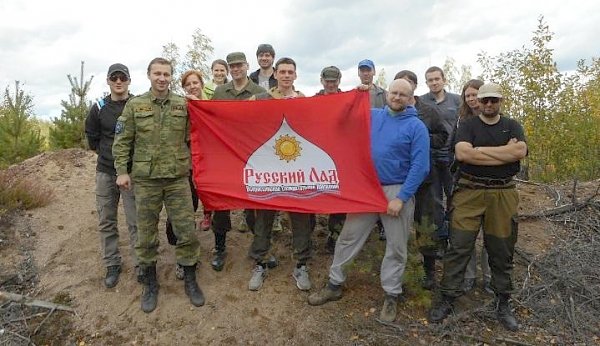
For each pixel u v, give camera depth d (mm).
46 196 6309
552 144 12250
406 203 3988
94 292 4688
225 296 4562
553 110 12242
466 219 4047
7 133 8633
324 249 5309
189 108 4496
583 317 4320
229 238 5531
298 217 4492
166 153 4191
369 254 4621
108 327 4285
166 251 5258
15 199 6059
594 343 4012
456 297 4234
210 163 4633
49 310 4500
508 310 4195
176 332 4195
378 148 4031
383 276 4184
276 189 4465
